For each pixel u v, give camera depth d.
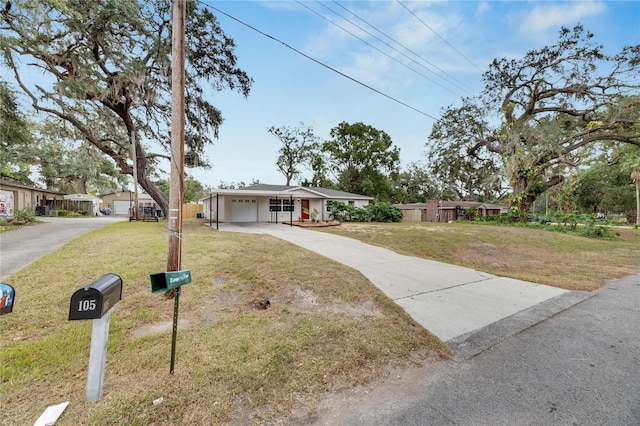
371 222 19.16
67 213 23.98
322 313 3.88
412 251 9.30
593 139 18.56
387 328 3.56
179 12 4.24
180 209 4.31
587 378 2.64
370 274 6.00
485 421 2.07
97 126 15.88
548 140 18.55
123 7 11.00
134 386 2.27
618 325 3.92
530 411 2.18
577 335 3.59
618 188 30.94
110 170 30.94
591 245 11.88
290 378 2.50
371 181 32.53
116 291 2.25
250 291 4.60
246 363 2.65
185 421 1.94
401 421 2.06
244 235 10.71
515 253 10.12
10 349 2.72
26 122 15.30
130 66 12.11
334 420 2.06
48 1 9.66
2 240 8.51
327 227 14.98
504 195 36.69
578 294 5.33
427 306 4.43
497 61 20.23
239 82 15.20
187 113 14.98
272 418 2.05
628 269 7.69
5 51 9.81
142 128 16.70
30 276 4.77
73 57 11.87
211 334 3.18
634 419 2.09
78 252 6.55
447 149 23.91
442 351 3.14
